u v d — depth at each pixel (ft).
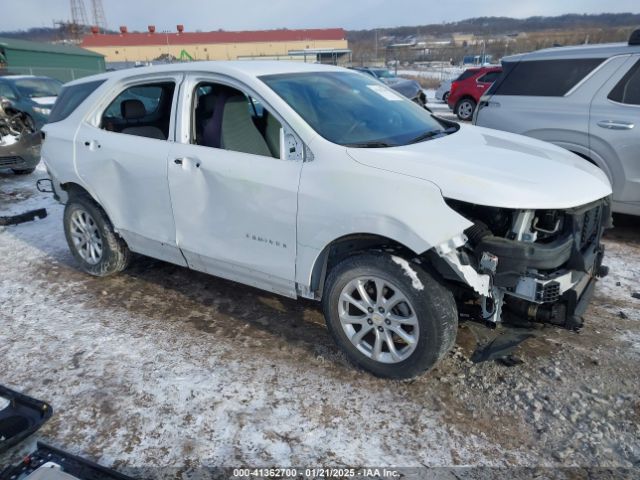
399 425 8.65
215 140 11.34
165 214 12.16
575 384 9.52
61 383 9.95
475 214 9.00
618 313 12.10
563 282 8.71
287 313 12.48
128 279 14.71
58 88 44.04
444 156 9.46
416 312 8.87
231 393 9.53
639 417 8.66
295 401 9.29
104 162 13.14
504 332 9.60
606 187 9.93
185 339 11.43
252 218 10.48
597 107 16.39
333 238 9.36
